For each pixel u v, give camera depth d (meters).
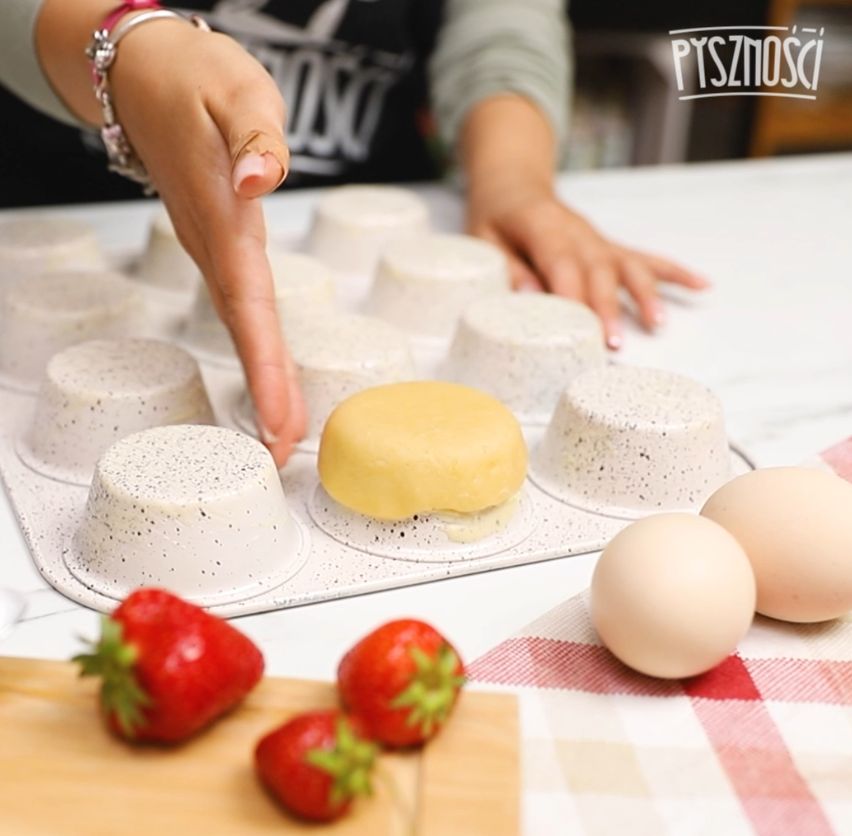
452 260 1.03
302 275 0.99
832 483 0.65
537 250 1.10
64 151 1.34
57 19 0.87
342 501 0.71
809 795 0.54
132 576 0.66
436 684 0.52
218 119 0.71
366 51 1.36
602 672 0.62
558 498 0.77
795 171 1.53
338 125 1.40
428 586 0.69
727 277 1.20
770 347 1.05
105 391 0.77
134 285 0.98
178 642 0.51
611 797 0.54
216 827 0.49
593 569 0.71
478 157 1.26
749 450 0.85
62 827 0.49
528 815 0.53
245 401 0.87
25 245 1.04
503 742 0.53
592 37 1.87
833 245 1.30
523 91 1.35
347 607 0.67
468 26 1.38
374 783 0.51
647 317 1.06
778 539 0.63
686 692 0.61
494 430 0.71
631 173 1.48
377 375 0.83
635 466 0.76
